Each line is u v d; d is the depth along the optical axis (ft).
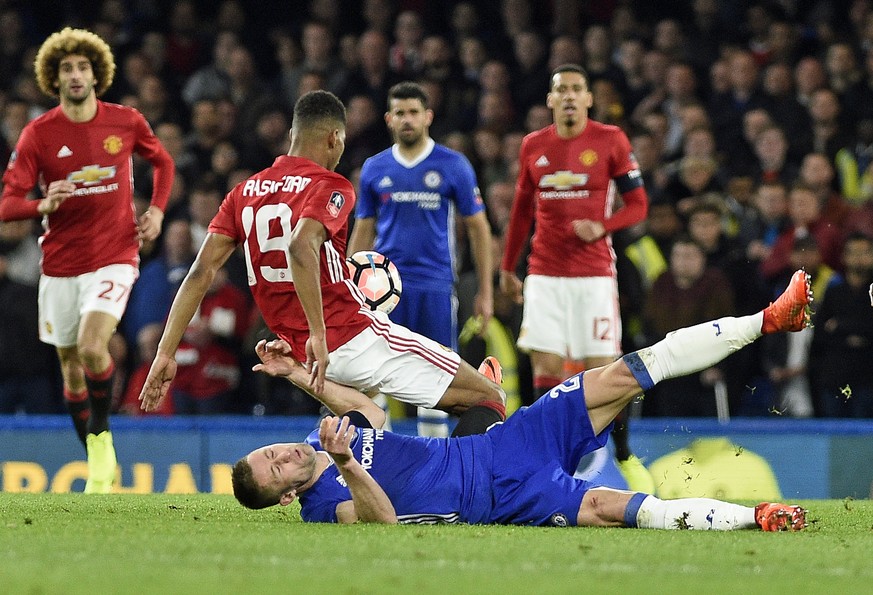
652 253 137.18
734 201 146.20
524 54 170.81
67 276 97.60
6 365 139.95
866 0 169.99
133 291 145.59
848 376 130.00
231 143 166.50
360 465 65.51
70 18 194.18
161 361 74.64
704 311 129.90
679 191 146.72
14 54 187.01
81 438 103.35
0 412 140.77
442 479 66.69
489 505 67.00
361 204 111.24
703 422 120.67
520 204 110.52
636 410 134.82
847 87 160.66
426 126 109.70
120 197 97.76
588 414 68.08
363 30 186.50
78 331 97.81
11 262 145.07
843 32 174.40
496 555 53.83
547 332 109.70
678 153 156.87
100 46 98.73
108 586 44.62
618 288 135.74
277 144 166.20
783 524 63.41
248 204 75.66
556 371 110.01
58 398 143.74
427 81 168.55
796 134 155.22
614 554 54.49
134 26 188.96
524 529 64.08
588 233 105.40
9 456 123.85
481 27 183.62
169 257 144.36
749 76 159.74
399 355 79.05
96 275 97.09
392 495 66.49
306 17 194.49
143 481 123.44
